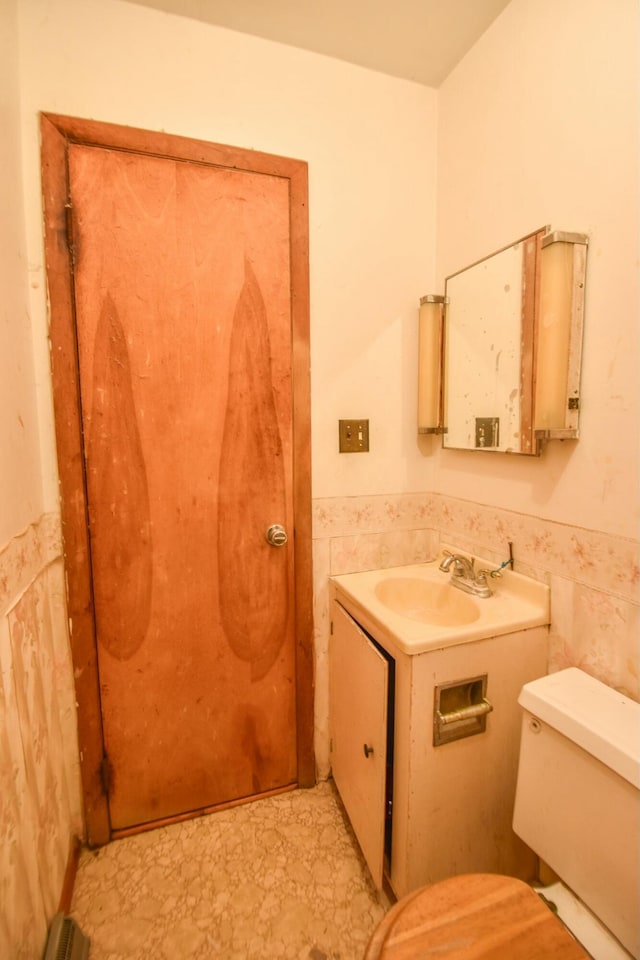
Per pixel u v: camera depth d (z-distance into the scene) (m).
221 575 1.36
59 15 1.09
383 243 1.43
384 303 1.45
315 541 1.45
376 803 1.12
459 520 1.45
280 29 1.22
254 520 1.37
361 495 1.49
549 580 1.12
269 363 1.33
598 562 0.99
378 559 1.53
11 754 0.87
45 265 1.12
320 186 1.34
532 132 1.09
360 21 1.19
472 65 1.28
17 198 1.05
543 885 0.98
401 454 1.53
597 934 0.78
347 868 1.25
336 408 1.43
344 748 1.37
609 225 0.92
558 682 0.96
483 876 0.80
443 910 0.74
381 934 0.72
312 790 1.52
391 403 1.50
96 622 1.26
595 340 0.97
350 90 1.34
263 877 1.23
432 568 1.54
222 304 1.27
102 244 1.16
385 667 1.07
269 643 1.43
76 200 1.12
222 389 1.29
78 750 1.27
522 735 0.95
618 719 0.82
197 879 1.23
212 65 1.20
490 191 1.24
